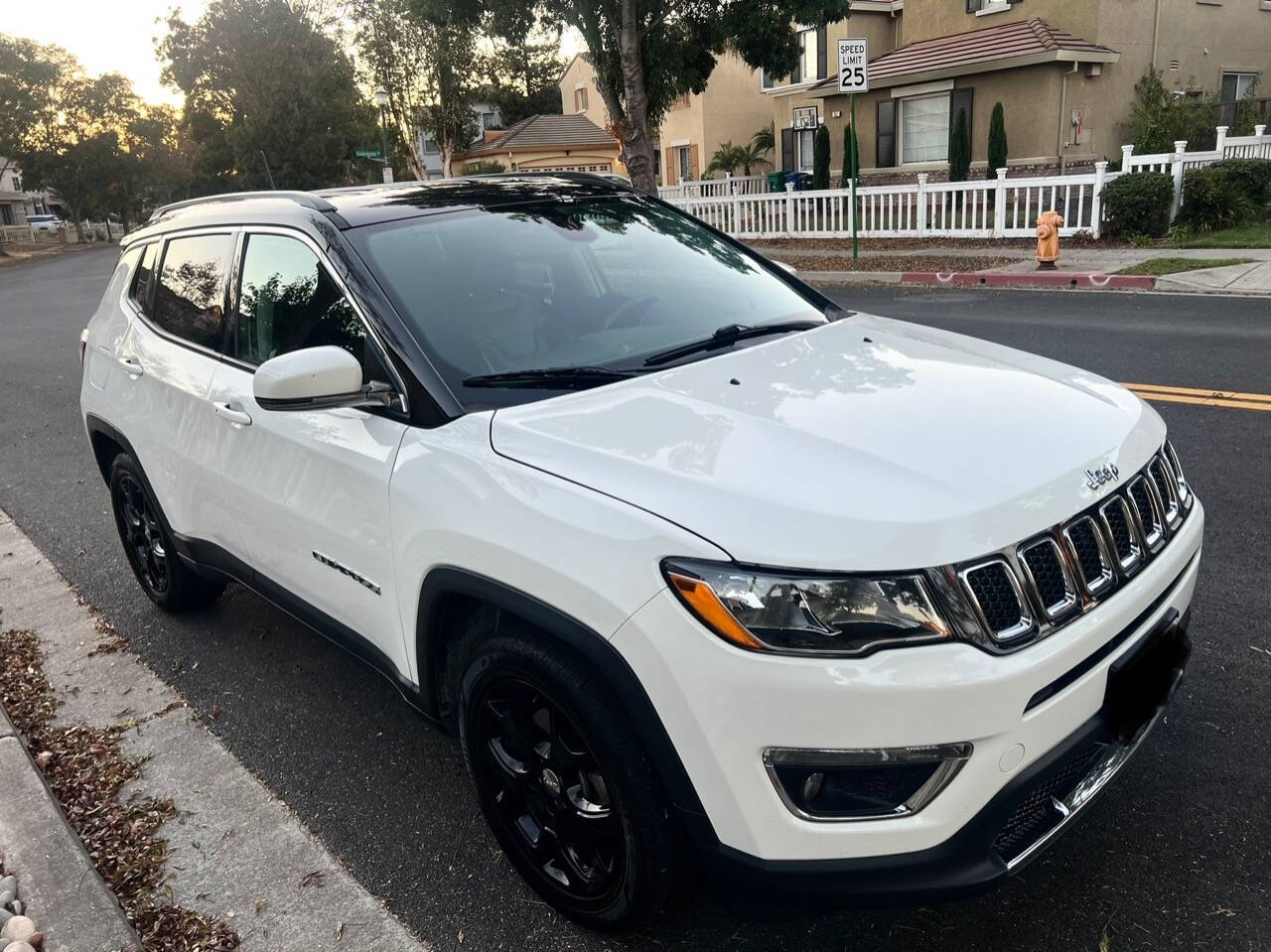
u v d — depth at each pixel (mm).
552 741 2418
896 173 24656
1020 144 21750
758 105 34625
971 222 17297
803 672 1929
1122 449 2426
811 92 25750
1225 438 5695
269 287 3361
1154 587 2324
